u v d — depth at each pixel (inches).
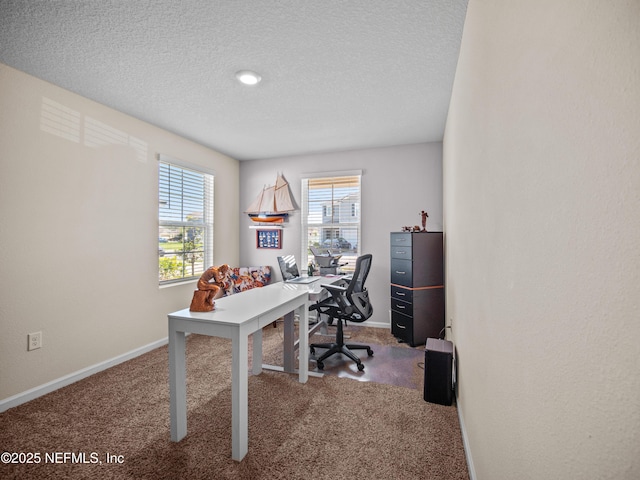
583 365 20.2
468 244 64.1
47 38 71.8
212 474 59.3
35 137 89.4
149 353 123.5
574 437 21.4
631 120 15.8
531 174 28.3
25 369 86.7
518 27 31.0
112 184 111.9
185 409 70.6
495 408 41.6
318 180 176.1
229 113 117.1
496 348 41.0
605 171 17.8
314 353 124.2
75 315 99.7
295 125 130.3
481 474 50.7
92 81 92.3
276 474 59.4
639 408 15.9
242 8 62.4
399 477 58.7
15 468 60.7
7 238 83.4
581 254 20.3
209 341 136.8
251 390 92.4
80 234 101.3
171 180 140.2
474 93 55.2
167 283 138.4
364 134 142.1
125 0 59.8
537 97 26.7
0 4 60.6
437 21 66.8
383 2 61.1
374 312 163.2
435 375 85.4
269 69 86.3
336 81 93.3
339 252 171.5
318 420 76.9
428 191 154.3
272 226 182.5
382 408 82.5
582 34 19.6
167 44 74.5
